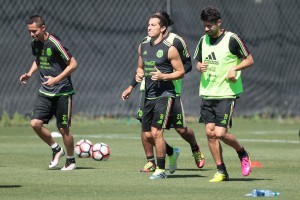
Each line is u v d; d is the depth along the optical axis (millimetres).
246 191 26547
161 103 30562
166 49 30500
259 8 68938
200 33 65562
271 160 39000
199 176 31781
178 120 32844
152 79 30078
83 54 63250
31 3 61156
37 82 62062
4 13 60781
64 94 34344
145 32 64062
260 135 56875
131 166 35875
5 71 61281
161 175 30609
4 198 24641
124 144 48625
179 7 64312
